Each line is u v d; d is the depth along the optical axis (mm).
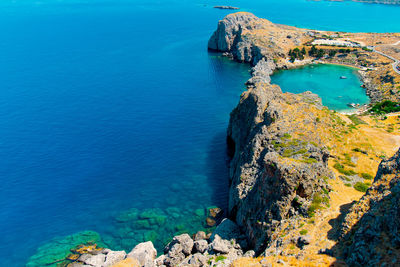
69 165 100188
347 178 66562
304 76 186750
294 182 56438
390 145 89812
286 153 66625
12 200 85250
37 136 116875
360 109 139125
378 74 175500
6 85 166000
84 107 141500
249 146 81875
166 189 89312
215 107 143500
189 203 83500
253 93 97438
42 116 132375
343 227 45906
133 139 115438
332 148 77938
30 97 151625
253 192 67000
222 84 173000
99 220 78375
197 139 116188
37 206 83188
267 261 46781
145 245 66000
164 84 171375
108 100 149250
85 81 174000
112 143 112750
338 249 43594
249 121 94500
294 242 48812
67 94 155750
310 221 52062
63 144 111750
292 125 80562
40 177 94438
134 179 93750
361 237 39938
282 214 56156
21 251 69938
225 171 97438
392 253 35781
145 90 162250
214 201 84062
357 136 86938
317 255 43969
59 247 70438
